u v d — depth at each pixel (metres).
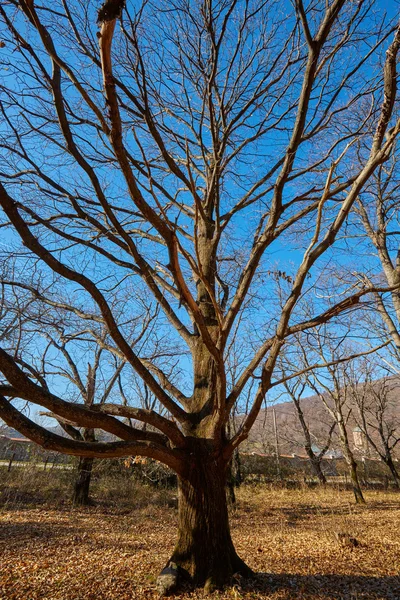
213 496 5.16
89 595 4.96
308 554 7.45
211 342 4.34
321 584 5.59
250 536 9.54
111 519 11.66
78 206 6.23
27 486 14.70
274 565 6.53
